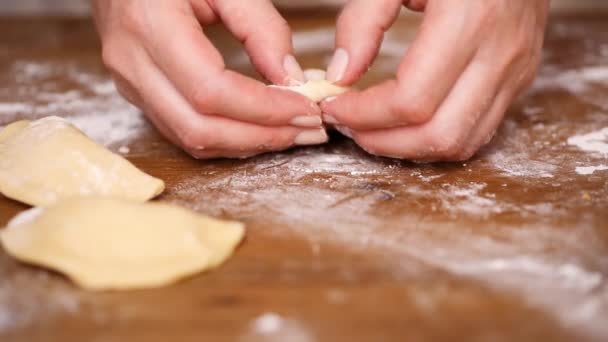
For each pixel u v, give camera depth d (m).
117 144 0.50
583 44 0.65
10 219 0.43
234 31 0.47
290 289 0.39
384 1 0.46
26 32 0.68
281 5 0.76
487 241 0.41
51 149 0.45
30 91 0.56
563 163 0.47
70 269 0.39
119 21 0.47
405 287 0.39
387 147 0.46
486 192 0.45
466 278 0.39
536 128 0.51
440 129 0.45
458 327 0.37
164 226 0.40
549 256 0.40
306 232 0.42
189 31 0.45
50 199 0.43
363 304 0.38
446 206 0.44
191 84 0.44
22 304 0.38
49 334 0.37
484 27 0.44
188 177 0.46
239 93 0.44
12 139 0.46
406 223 0.42
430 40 0.44
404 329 0.37
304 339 0.36
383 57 0.62
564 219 0.42
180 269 0.39
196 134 0.45
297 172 0.47
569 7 0.77
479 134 0.46
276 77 0.47
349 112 0.45
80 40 0.67
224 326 0.37
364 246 0.41
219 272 0.39
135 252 0.39
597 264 0.40
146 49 0.46
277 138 0.46
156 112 0.47
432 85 0.44
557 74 0.59
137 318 0.37
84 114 0.53
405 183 0.45
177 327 0.37
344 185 0.45
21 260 0.40
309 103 0.45
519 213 0.43
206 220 0.41
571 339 0.36
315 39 0.66
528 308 0.38
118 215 0.40
